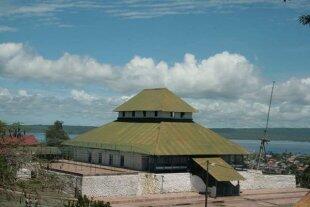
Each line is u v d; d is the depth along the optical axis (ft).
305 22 71.72
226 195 236.02
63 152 285.64
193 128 268.62
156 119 270.26
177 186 232.73
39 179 67.51
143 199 209.26
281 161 487.20
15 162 66.49
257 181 263.29
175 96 287.89
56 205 79.36
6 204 67.56
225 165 243.60
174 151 237.25
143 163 238.27
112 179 214.28
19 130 69.82
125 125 281.74
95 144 271.69
